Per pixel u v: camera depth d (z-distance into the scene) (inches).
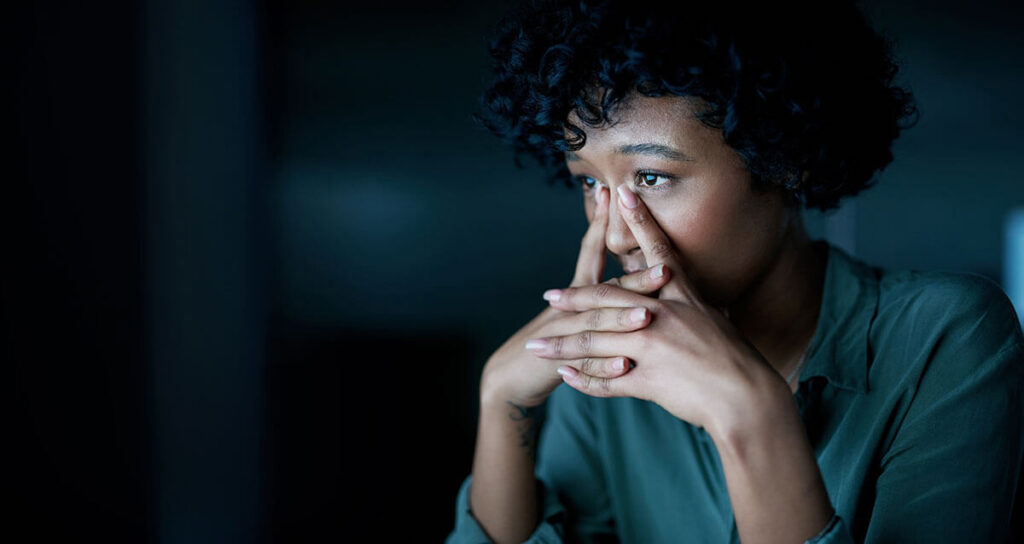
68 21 72.8
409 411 95.7
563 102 25.4
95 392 75.4
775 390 23.3
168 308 80.5
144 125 78.4
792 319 30.5
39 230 72.1
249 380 86.7
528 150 34.2
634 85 23.9
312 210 92.3
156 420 78.7
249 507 86.7
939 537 24.7
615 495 34.9
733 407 23.2
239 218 86.1
